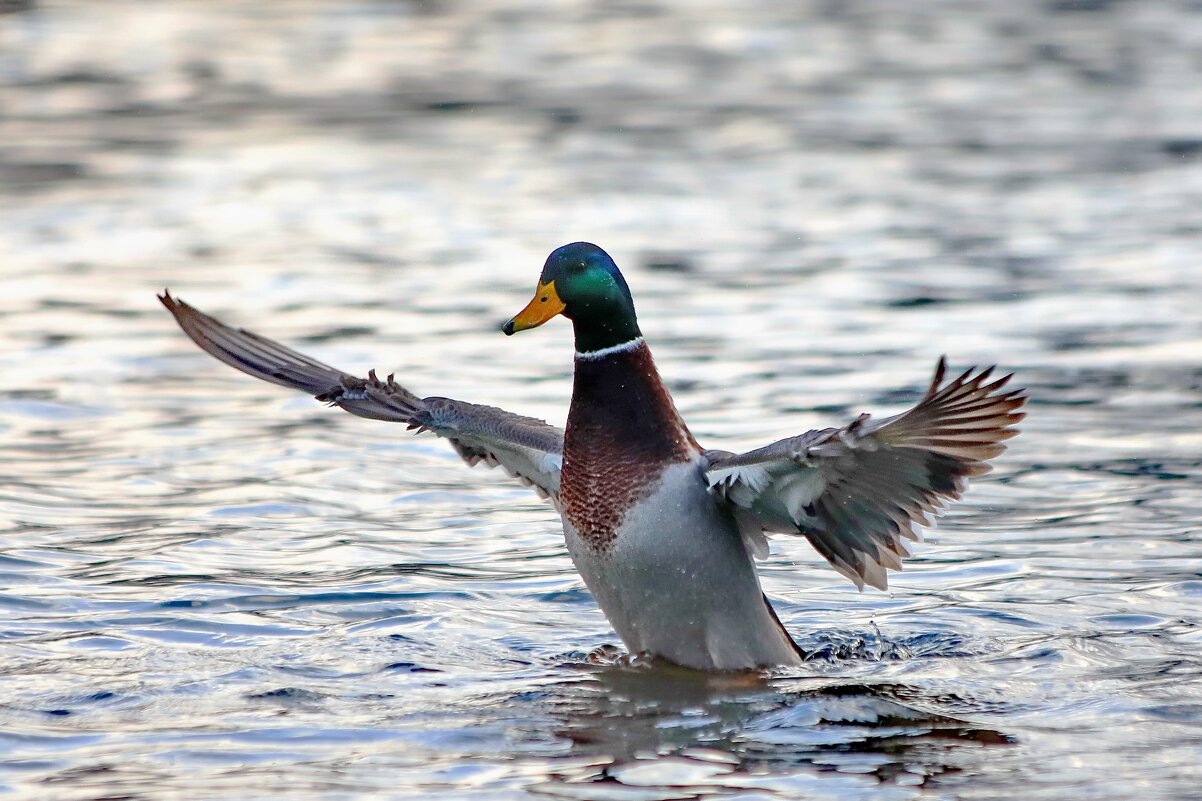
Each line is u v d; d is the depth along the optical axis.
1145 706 8.02
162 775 7.06
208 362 16.34
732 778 7.08
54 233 22.67
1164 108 32.66
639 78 36.47
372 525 11.57
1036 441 13.47
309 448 13.47
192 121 31.75
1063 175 26.67
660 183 26.38
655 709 8.12
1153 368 15.68
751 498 8.51
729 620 8.80
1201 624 9.42
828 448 7.75
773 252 21.44
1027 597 9.98
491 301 18.84
